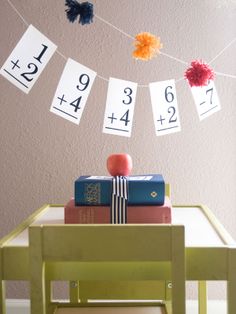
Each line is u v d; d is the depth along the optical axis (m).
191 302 2.18
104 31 2.10
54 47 1.66
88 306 1.47
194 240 1.30
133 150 2.14
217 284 2.18
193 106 2.12
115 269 1.23
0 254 1.22
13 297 2.21
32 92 2.13
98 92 2.12
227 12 2.08
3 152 2.16
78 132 2.14
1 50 2.11
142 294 1.66
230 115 2.12
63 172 2.16
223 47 2.09
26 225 1.50
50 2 2.10
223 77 2.10
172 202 2.16
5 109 2.14
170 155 2.14
